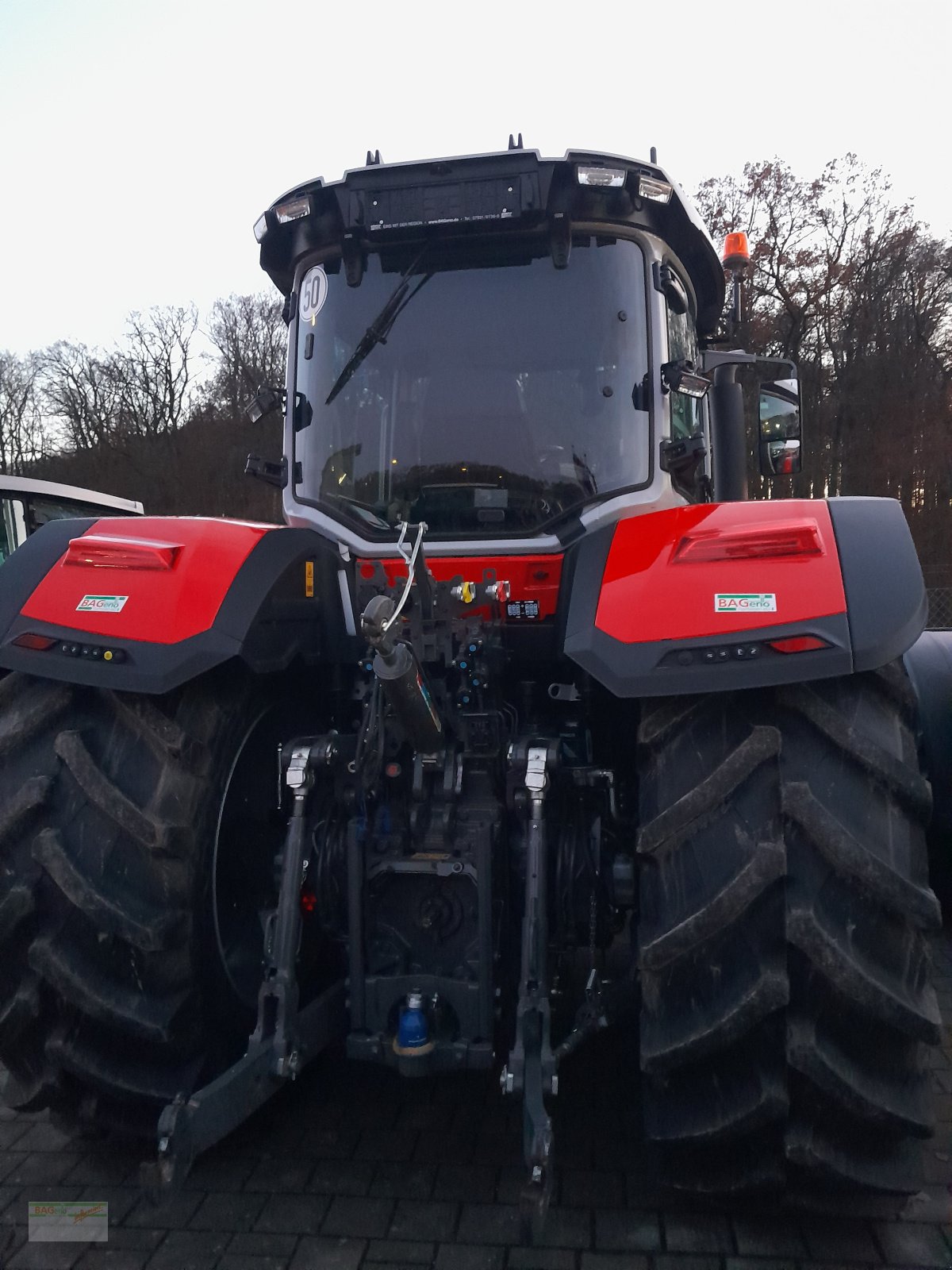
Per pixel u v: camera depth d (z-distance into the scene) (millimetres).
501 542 2725
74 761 2137
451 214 2725
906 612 1948
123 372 40750
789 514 2150
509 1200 2266
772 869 1845
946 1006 3344
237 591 2256
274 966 2199
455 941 2348
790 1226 2152
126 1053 2191
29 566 2463
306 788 2316
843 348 27625
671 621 1997
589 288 2785
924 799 1933
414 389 2842
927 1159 2402
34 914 2117
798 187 26672
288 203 2857
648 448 2762
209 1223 2205
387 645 2006
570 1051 2244
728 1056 1946
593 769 2416
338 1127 2592
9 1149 2525
